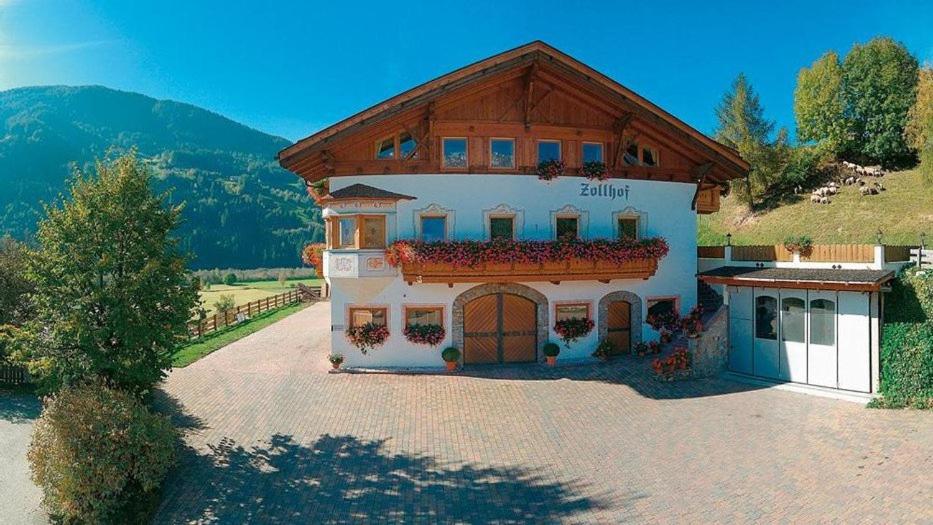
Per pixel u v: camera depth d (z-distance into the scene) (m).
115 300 12.24
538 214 20.92
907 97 46.56
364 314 20.38
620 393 17.25
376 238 20.11
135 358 12.65
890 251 16.94
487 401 16.56
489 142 20.66
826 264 18.11
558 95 21.20
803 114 52.75
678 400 16.50
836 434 13.34
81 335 12.04
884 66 48.12
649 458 12.34
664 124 21.30
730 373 19.30
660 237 22.22
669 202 22.56
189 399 16.88
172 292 13.15
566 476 11.57
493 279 19.66
